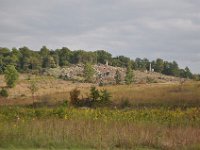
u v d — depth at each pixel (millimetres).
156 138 16719
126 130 18047
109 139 16344
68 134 16516
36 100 63281
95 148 15312
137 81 159625
